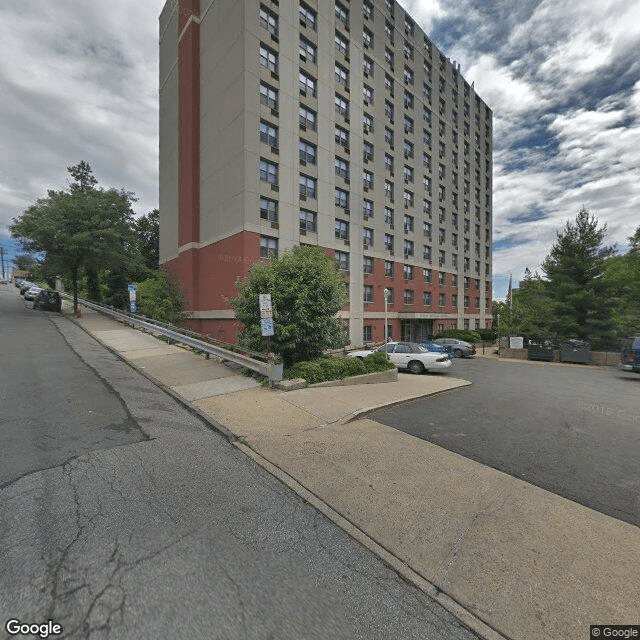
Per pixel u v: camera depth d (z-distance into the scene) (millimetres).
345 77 24891
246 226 18859
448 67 37188
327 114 23188
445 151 36469
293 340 9898
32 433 5027
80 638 2084
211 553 2881
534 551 3074
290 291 9820
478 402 8930
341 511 3619
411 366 14969
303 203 21609
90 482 3854
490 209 45500
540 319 26578
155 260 39125
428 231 33750
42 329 15797
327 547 3072
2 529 2990
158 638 2111
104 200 22656
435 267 34406
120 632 2135
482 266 42844
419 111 32469
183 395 7609
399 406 8086
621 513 3746
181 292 23047
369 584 2672
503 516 3621
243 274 18672
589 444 5855
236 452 4973
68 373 8578
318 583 2648
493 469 4777
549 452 5461
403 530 3340
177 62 25391
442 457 5125
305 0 21812
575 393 10773
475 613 2441
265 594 2506
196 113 23172
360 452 5152
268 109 19906
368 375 10461
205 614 2303
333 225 23531
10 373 8219
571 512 3732
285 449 5129
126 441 5012
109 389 7496
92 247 21328
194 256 23125
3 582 2447
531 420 7320
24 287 35219
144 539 2982
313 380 9250
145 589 2461
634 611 2453
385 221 28406
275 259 11008
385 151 28281
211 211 21828
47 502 3430
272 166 20297
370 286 27141
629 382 13539
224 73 20469
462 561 2938
